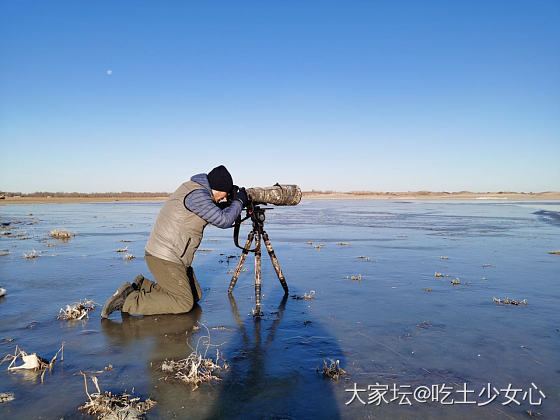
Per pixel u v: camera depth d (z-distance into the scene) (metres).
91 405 2.57
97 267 7.75
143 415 2.50
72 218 25.11
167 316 4.70
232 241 13.20
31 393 2.78
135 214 30.19
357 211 37.91
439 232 16.19
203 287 6.29
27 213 31.25
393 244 12.01
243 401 2.69
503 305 5.16
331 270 7.70
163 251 4.66
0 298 5.41
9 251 10.07
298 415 2.52
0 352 3.53
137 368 3.20
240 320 4.54
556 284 6.43
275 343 3.78
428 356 3.48
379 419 2.48
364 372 3.16
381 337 3.96
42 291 5.81
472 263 8.51
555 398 2.77
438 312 4.84
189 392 2.81
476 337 3.96
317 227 19.14
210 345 3.72
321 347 3.68
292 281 6.70
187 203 4.65
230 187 4.93
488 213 32.88
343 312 4.85
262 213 5.44
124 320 4.53
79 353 3.52
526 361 3.39
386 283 6.52
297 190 5.73
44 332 4.08
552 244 11.95
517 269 7.78
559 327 4.28
